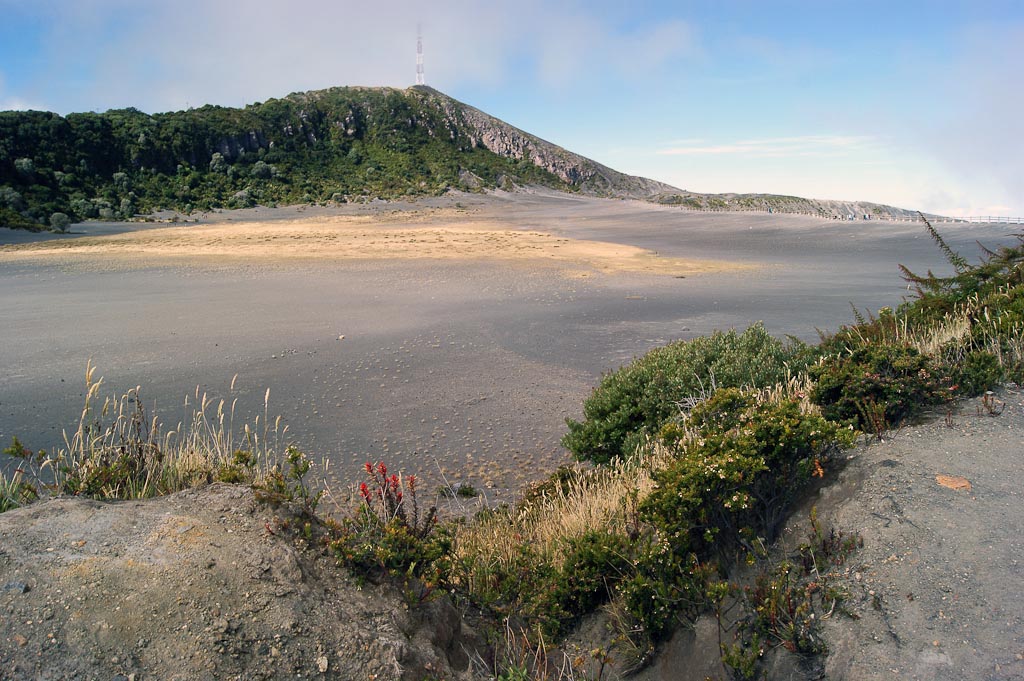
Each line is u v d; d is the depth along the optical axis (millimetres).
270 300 21953
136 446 4121
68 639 2285
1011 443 3760
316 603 2701
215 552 2807
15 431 8883
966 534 2914
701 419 4473
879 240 46812
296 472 3764
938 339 5746
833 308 19641
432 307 20484
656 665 2979
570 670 3021
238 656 2363
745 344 7293
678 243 51531
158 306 20594
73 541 2771
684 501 3293
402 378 11922
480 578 3758
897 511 3168
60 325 17281
